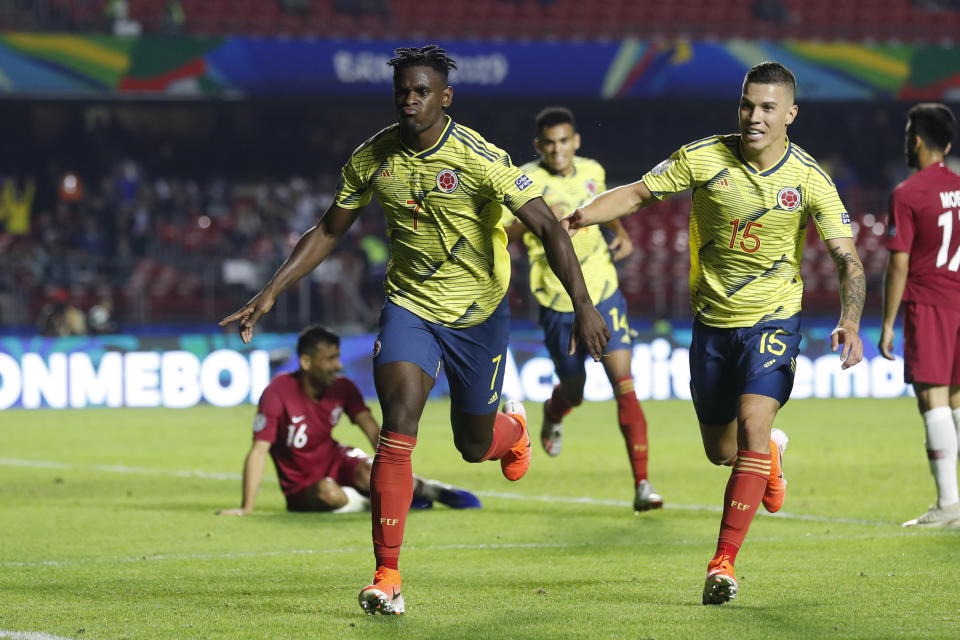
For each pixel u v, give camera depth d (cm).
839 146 9075
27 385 5806
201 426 4947
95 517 2475
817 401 5984
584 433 4556
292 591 1627
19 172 8538
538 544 2062
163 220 8031
